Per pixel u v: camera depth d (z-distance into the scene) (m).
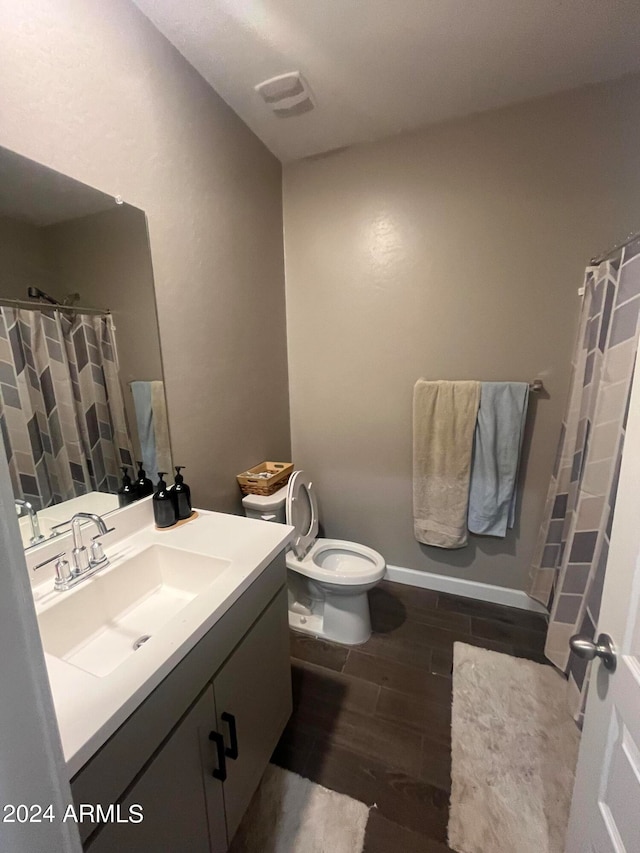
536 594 1.95
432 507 2.07
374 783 1.20
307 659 1.72
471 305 1.91
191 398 1.51
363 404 2.23
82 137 1.03
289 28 1.26
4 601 0.32
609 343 1.30
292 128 1.81
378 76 1.50
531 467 1.95
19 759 0.33
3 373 0.92
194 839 0.81
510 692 1.53
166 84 1.30
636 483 0.61
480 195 1.80
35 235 0.96
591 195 1.64
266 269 2.03
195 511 1.41
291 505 1.80
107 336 1.16
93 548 1.02
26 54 0.89
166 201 1.33
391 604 2.12
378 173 1.95
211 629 0.85
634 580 0.60
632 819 0.55
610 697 0.65
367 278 2.07
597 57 1.41
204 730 0.84
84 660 0.88
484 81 1.54
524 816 1.10
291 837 1.07
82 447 1.10
